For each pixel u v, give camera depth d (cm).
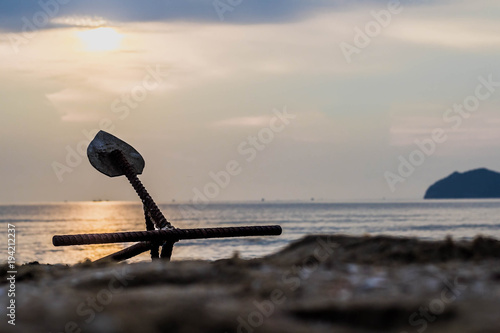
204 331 530
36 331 512
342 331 534
